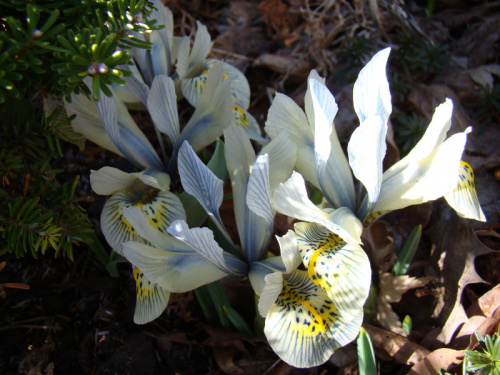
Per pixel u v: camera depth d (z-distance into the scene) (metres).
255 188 0.13
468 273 0.18
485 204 0.20
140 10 0.13
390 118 0.23
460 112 0.22
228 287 0.18
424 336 0.18
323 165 0.14
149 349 0.18
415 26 0.24
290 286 0.14
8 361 0.18
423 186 0.14
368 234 0.19
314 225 0.14
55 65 0.11
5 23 0.13
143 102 0.18
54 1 0.13
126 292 0.20
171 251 0.15
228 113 0.17
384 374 0.17
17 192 0.16
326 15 0.26
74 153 0.22
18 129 0.15
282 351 0.13
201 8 0.28
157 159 0.18
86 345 0.19
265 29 0.27
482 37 0.24
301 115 0.16
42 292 0.19
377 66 0.14
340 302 0.13
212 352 0.18
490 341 0.14
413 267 0.20
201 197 0.15
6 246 0.14
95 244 0.19
